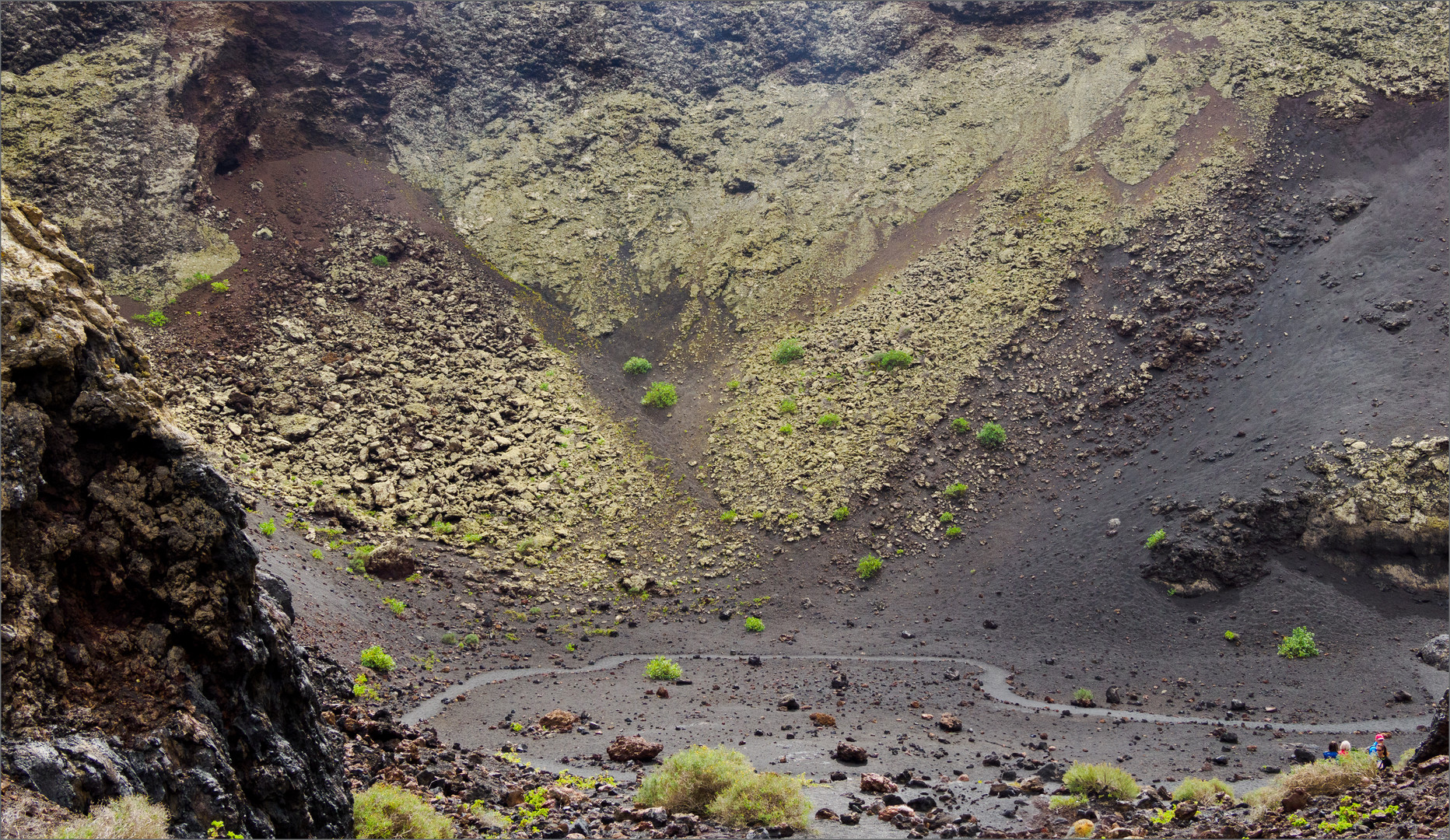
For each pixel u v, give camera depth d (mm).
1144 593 40094
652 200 75562
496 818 13812
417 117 77375
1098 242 60562
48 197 54938
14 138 55875
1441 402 41156
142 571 9250
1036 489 48781
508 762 19734
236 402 48375
